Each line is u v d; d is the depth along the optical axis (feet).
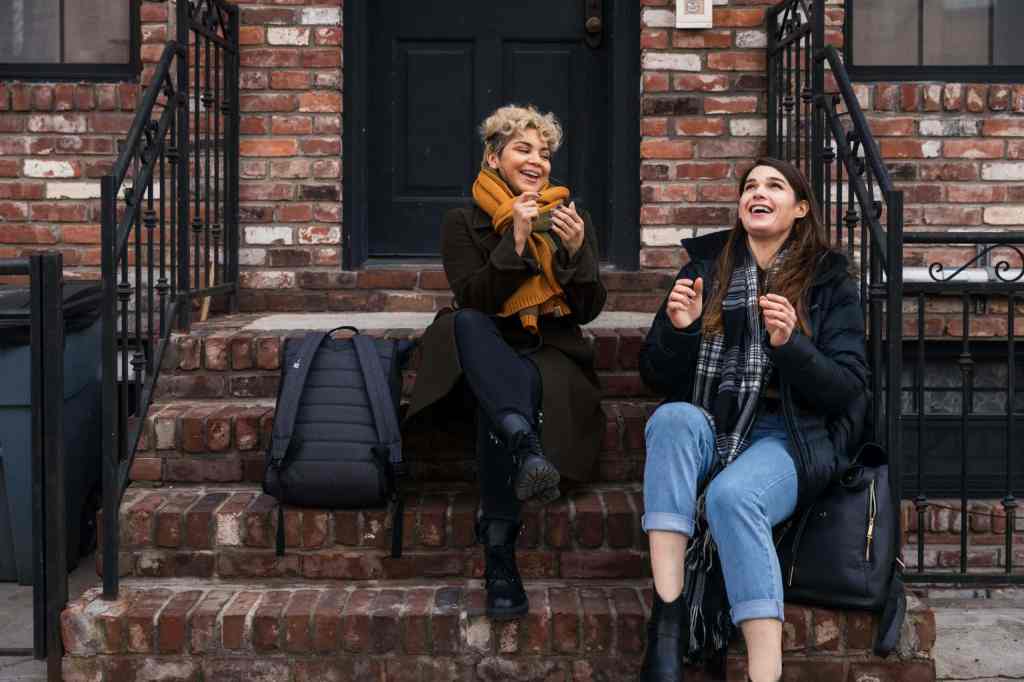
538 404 9.07
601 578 9.41
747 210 8.87
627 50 14.32
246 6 13.99
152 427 10.35
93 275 14.16
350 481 9.17
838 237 10.50
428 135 14.92
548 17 14.78
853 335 8.64
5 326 10.87
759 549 7.59
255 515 9.43
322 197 14.16
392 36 14.79
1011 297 10.51
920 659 8.39
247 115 14.08
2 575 11.53
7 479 11.18
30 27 14.34
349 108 14.33
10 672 9.04
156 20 13.92
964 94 13.87
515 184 9.83
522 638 8.55
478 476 8.91
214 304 13.78
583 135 14.90
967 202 13.92
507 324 9.62
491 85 14.84
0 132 14.07
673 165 14.11
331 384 9.52
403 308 14.28
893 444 8.98
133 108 14.03
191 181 14.06
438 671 8.61
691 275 9.21
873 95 13.92
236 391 11.15
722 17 13.97
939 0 14.21
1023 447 14.15
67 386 11.15
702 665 8.32
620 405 10.76
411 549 9.41
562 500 9.75
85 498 11.89
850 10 14.19
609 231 14.74
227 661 8.64
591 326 11.91
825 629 8.31
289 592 9.24
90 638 8.65
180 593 9.19
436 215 14.99
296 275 14.19
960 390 14.15
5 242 14.14
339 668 8.63
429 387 8.92
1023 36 14.24
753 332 8.62
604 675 8.54
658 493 7.96
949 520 13.58
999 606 11.34
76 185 14.10
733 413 8.47
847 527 8.28
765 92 13.99
